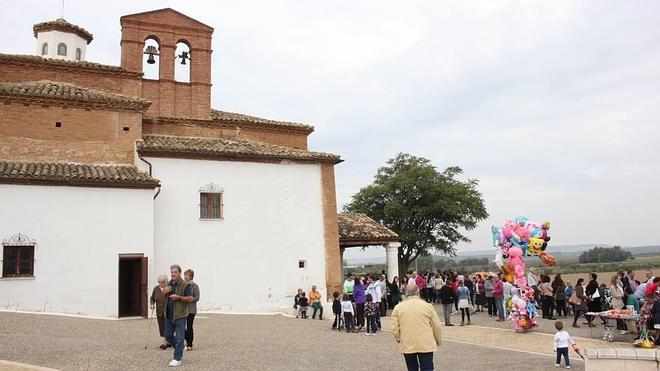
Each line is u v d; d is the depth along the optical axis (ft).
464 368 39.70
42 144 67.31
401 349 28.32
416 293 29.17
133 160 71.97
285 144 92.73
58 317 52.80
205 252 71.61
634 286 67.05
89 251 60.80
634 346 51.13
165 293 37.01
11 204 57.52
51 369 30.37
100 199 62.28
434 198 146.82
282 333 53.83
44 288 57.82
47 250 58.59
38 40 85.35
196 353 39.70
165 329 38.88
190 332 40.88
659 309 49.49
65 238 59.67
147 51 84.17
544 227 67.82
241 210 75.10
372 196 151.74
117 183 62.90
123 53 82.23
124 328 50.60
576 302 66.90
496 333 61.31
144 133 80.89
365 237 88.69
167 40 85.51
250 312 72.74
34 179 58.65
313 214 80.74
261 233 76.07
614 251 342.64
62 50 85.15
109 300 61.11
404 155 157.79
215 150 73.82
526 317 62.95
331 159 83.05
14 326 44.80
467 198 144.87
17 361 33.12
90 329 47.62
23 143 66.33
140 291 63.00
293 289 77.25
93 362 34.19
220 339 47.60
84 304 59.67
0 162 63.52
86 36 88.38
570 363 42.70
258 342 46.70
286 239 77.87
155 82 84.23
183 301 35.14
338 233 85.92
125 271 67.46
